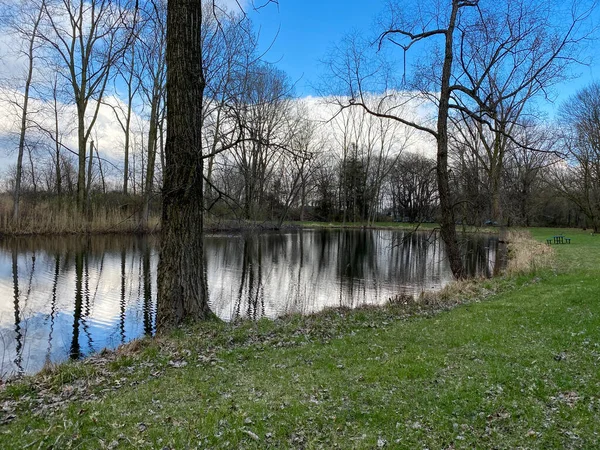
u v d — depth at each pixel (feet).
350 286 54.19
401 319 28.09
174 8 26.21
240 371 18.11
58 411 14.60
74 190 115.03
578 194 134.92
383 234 143.95
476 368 17.48
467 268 69.51
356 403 14.51
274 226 135.13
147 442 12.13
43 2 85.25
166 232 26.73
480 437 12.23
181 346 21.35
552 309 27.61
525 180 154.20
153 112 94.17
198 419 13.43
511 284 40.06
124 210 101.91
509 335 22.35
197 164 26.89
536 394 14.92
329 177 205.87
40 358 26.21
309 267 69.15
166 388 16.21
